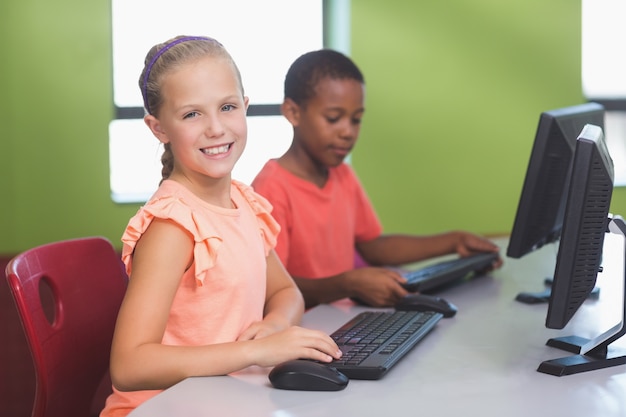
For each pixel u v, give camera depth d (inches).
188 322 58.2
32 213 127.2
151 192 134.9
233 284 58.9
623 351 55.7
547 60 136.9
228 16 136.6
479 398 48.1
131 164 134.4
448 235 95.3
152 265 55.3
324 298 78.2
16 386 119.7
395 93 133.5
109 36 126.9
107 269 72.9
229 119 58.0
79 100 127.0
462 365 54.5
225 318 58.8
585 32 146.9
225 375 52.5
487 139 136.3
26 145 126.3
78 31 126.1
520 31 135.6
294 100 90.0
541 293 75.0
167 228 56.2
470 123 135.6
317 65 88.5
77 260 69.6
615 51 147.3
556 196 73.7
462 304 73.4
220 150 57.9
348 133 89.0
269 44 137.9
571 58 137.2
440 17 133.3
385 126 133.7
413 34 133.0
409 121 134.2
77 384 67.9
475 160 136.3
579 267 52.5
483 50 135.0
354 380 51.5
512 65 136.0
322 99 87.9
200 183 59.4
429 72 133.9
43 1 125.0
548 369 52.5
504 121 136.5
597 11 146.8
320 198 91.3
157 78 58.0
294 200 89.4
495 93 135.8
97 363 70.5
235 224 60.4
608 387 49.8
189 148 57.6
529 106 136.9
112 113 128.6
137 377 52.4
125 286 74.5
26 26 125.0
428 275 77.3
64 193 127.7
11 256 121.5
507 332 63.2
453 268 80.2
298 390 49.6
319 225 90.7
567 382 50.8
